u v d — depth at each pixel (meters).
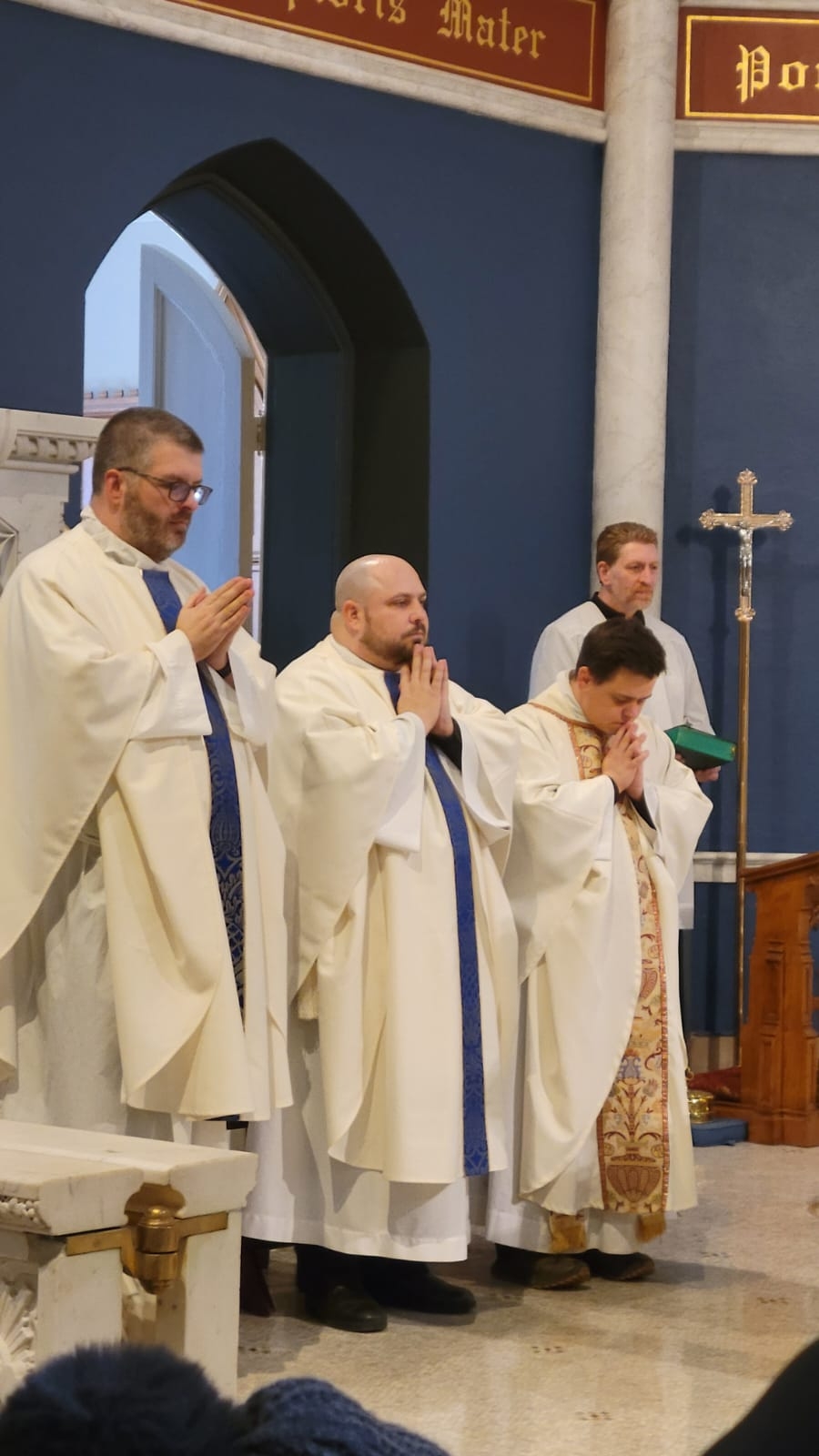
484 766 4.25
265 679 3.91
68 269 5.80
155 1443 0.86
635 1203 4.42
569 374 7.34
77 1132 2.84
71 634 3.58
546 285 7.24
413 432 6.96
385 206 6.71
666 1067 4.52
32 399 5.71
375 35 6.59
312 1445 0.90
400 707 4.16
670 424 7.51
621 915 4.50
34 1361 2.38
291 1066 4.15
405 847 4.05
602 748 4.65
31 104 5.69
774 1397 0.83
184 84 6.09
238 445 7.56
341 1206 4.08
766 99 7.45
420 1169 3.97
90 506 3.84
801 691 7.57
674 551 7.53
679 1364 3.87
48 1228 2.36
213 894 3.63
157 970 3.61
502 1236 4.45
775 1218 5.23
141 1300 2.64
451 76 6.82
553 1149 4.37
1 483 4.94
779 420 7.55
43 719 3.58
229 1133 4.07
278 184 6.62
